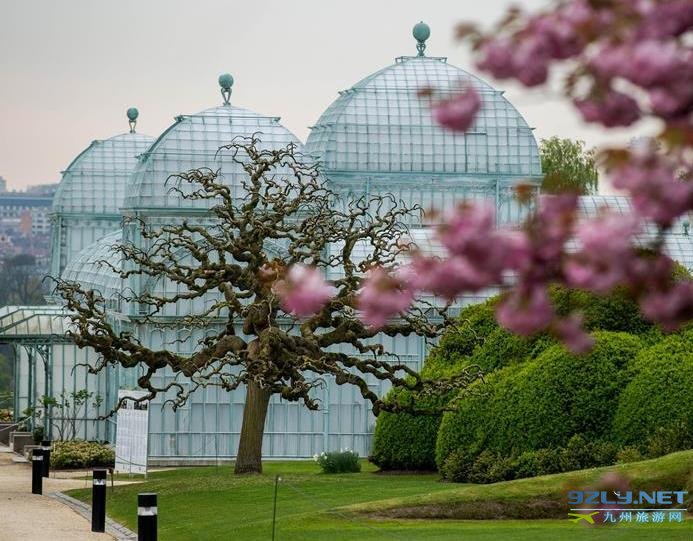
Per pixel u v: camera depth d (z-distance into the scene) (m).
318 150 84.94
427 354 64.12
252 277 46.47
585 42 10.35
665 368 41.09
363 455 64.56
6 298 173.50
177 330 63.19
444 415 45.75
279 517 35.16
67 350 74.56
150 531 27.70
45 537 33.25
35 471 45.88
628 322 45.44
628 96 10.34
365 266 45.66
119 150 99.94
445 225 10.88
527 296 10.96
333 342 45.91
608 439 41.81
